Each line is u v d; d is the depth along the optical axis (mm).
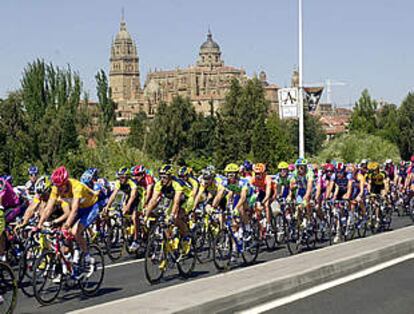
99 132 53281
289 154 57969
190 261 10273
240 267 11094
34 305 8148
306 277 9133
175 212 9750
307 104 27266
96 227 12297
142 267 11562
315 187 14156
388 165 20984
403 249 12680
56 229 8336
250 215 11508
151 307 6906
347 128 95625
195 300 7258
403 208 21484
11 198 9969
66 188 8398
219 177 11680
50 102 57906
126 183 12656
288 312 7520
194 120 74312
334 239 14305
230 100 63250
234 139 61781
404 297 8391
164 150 71500
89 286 8844
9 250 10070
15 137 41156
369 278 9867
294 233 12906
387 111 95312
